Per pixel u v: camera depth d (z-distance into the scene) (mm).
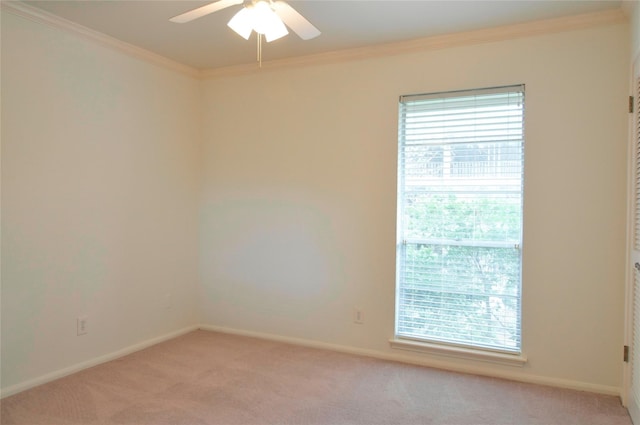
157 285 3691
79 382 2842
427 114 3230
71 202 2986
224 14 2760
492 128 3039
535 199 2902
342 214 3506
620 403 2602
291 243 3715
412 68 3242
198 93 4086
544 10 2662
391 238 3332
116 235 3316
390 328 3340
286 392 2723
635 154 2488
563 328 2848
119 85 3312
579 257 2807
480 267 3102
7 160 2617
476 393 2730
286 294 3738
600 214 2756
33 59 2734
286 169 3725
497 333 3049
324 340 3584
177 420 2365
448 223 3193
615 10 2645
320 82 3566
